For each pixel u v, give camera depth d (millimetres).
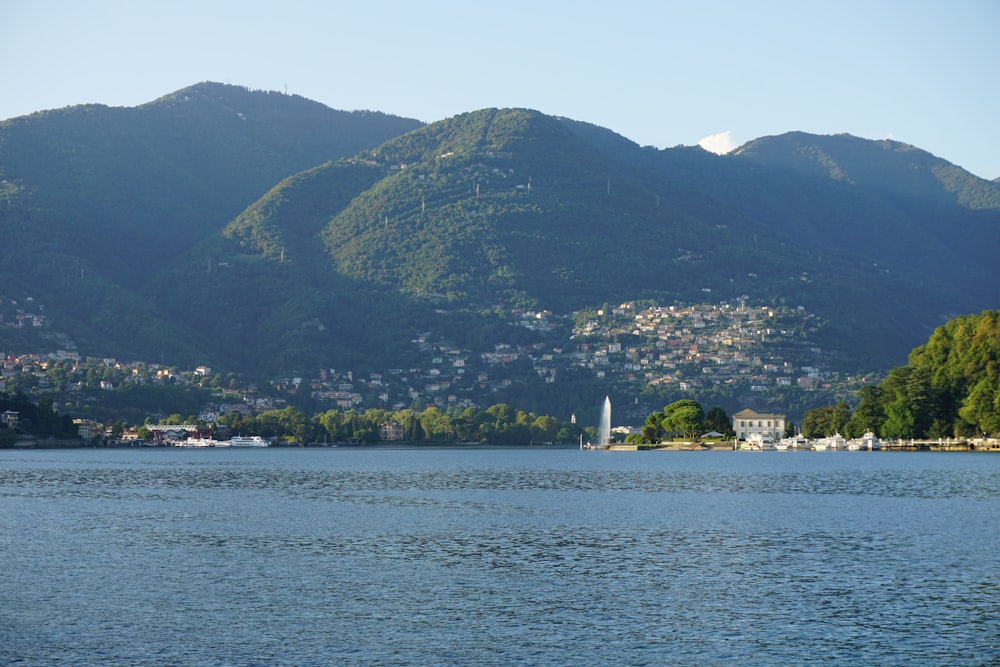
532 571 103250
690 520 143875
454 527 136625
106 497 184750
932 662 72750
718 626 81562
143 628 81000
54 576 100688
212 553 114188
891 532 128750
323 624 82188
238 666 71938
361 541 123312
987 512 149625
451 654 74562
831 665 72250
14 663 72250
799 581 97562
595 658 73625
